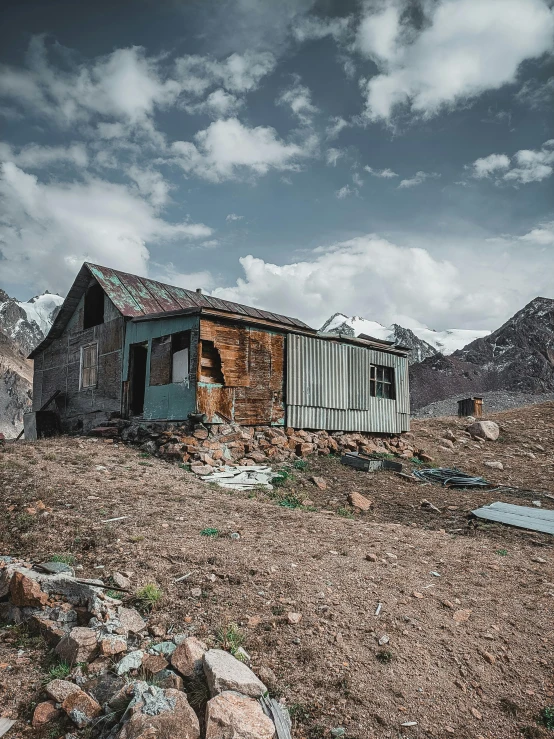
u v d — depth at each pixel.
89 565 5.42
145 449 12.93
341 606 4.79
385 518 9.29
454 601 5.17
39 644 4.21
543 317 126.88
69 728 3.34
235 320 13.91
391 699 3.69
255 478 11.35
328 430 16.16
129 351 15.95
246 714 3.26
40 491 7.86
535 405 29.16
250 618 4.46
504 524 8.84
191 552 5.75
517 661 4.28
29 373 130.12
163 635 4.22
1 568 5.20
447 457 17.17
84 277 18.27
